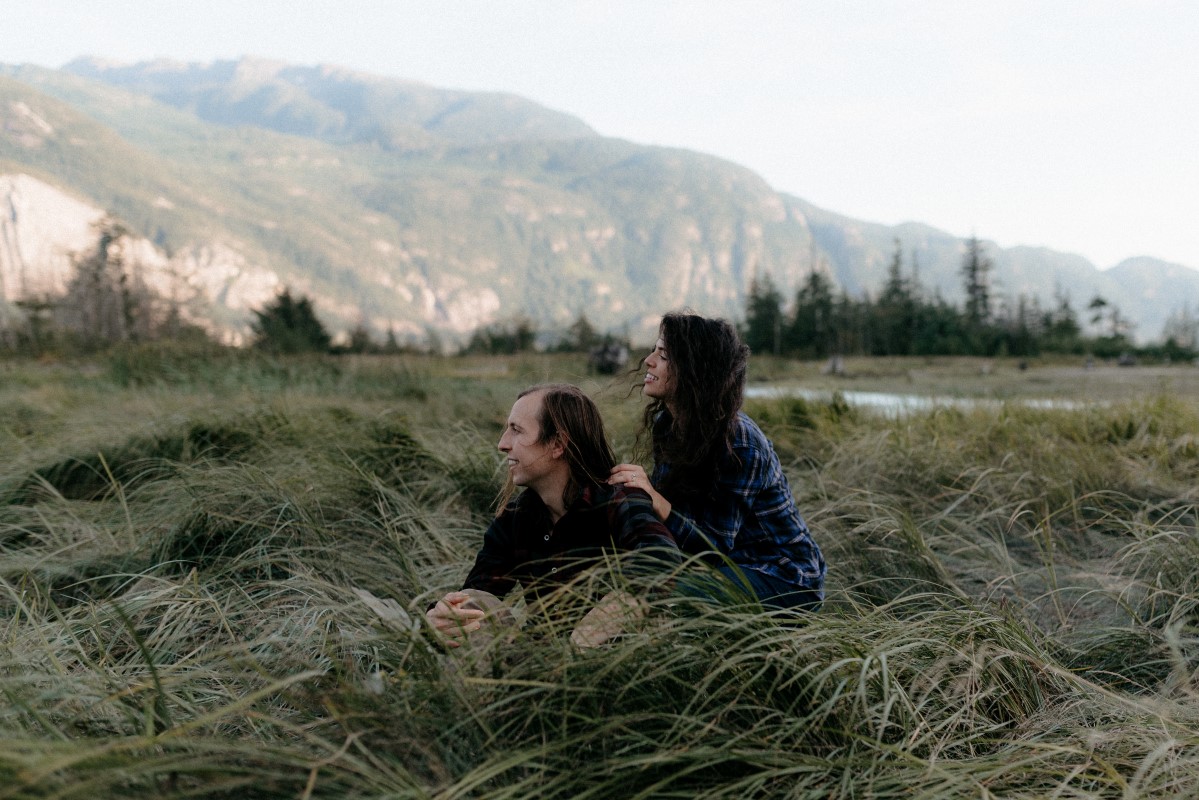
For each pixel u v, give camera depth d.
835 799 1.74
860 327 67.62
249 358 14.78
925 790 1.72
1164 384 8.85
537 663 1.90
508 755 1.69
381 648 2.25
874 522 3.88
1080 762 1.95
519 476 2.43
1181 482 5.52
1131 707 2.17
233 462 4.62
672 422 2.66
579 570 2.38
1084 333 76.12
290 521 3.58
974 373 33.25
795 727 1.84
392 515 3.95
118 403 8.73
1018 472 5.34
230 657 2.10
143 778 1.46
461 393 10.91
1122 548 3.75
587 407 2.42
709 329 2.52
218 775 1.52
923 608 3.22
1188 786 1.76
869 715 1.97
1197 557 3.35
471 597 2.35
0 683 1.88
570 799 1.64
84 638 2.70
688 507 2.56
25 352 31.20
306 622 2.67
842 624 2.28
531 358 29.44
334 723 1.89
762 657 2.00
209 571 3.29
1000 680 2.39
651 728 1.86
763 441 2.59
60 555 3.75
